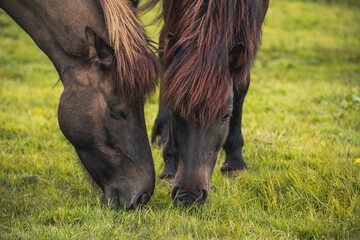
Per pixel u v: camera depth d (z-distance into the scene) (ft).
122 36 16.56
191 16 17.57
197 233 16.65
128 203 17.60
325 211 18.40
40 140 30.58
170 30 19.22
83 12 17.43
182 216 17.40
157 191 20.67
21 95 43.24
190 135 16.81
